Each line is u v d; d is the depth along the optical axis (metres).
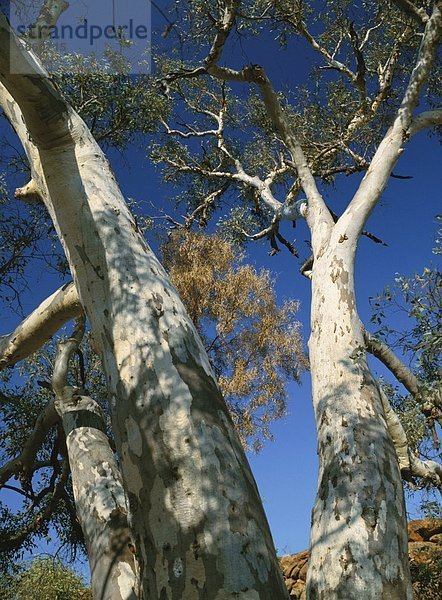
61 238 4.60
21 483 9.63
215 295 15.91
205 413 3.72
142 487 3.56
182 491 3.45
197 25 10.04
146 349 3.94
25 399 11.06
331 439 5.49
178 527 3.37
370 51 12.59
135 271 4.27
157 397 3.76
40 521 10.07
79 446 5.95
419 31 11.91
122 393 3.87
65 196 4.61
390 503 4.98
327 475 5.27
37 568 11.73
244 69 9.17
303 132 13.06
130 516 3.59
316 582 4.75
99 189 4.62
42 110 4.66
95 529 5.04
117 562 4.68
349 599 4.53
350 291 6.97
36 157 5.00
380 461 5.25
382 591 4.54
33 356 11.09
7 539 10.22
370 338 6.75
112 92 10.61
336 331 6.57
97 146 4.89
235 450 3.67
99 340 4.17
